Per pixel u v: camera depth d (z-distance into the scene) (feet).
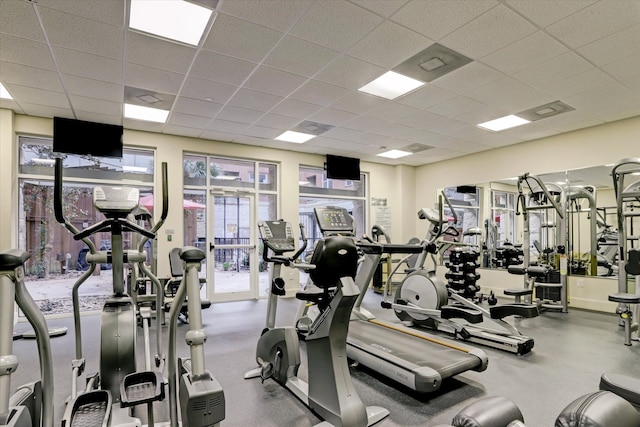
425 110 16.01
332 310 7.20
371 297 22.74
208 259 20.79
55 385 9.46
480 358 9.45
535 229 21.40
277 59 11.35
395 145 22.29
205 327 15.25
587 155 18.37
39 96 14.10
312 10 8.82
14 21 9.16
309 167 24.97
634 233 18.26
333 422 6.98
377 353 9.80
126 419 6.93
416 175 29.07
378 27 9.56
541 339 13.57
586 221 19.13
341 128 18.80
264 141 21.31
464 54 10.98
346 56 11.16
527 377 10.03
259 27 9.57
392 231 28.09
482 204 23.93
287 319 16.65
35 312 5.33
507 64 11.63
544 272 15.69
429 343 10.67
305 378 9.86
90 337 13.84
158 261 18.89
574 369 10.61
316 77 12.69
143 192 19.36
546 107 15.51
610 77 12.51
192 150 20.33
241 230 22.04
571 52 10.80
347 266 7.23
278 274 10.58
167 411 8.04
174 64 11.64
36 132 16.38
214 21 9.25
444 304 14.10
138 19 9.15
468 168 24.89
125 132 18.54
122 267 8.07
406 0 8.41
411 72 12.26
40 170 16.99
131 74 12.31
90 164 18.06
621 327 15.25
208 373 5.58
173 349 6.50
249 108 15.78
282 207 23.21
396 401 8.63
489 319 14.17
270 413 8.03
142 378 6.30
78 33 9.75
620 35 9.84
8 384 4.51
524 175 17.74
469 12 8.85
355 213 27.22
